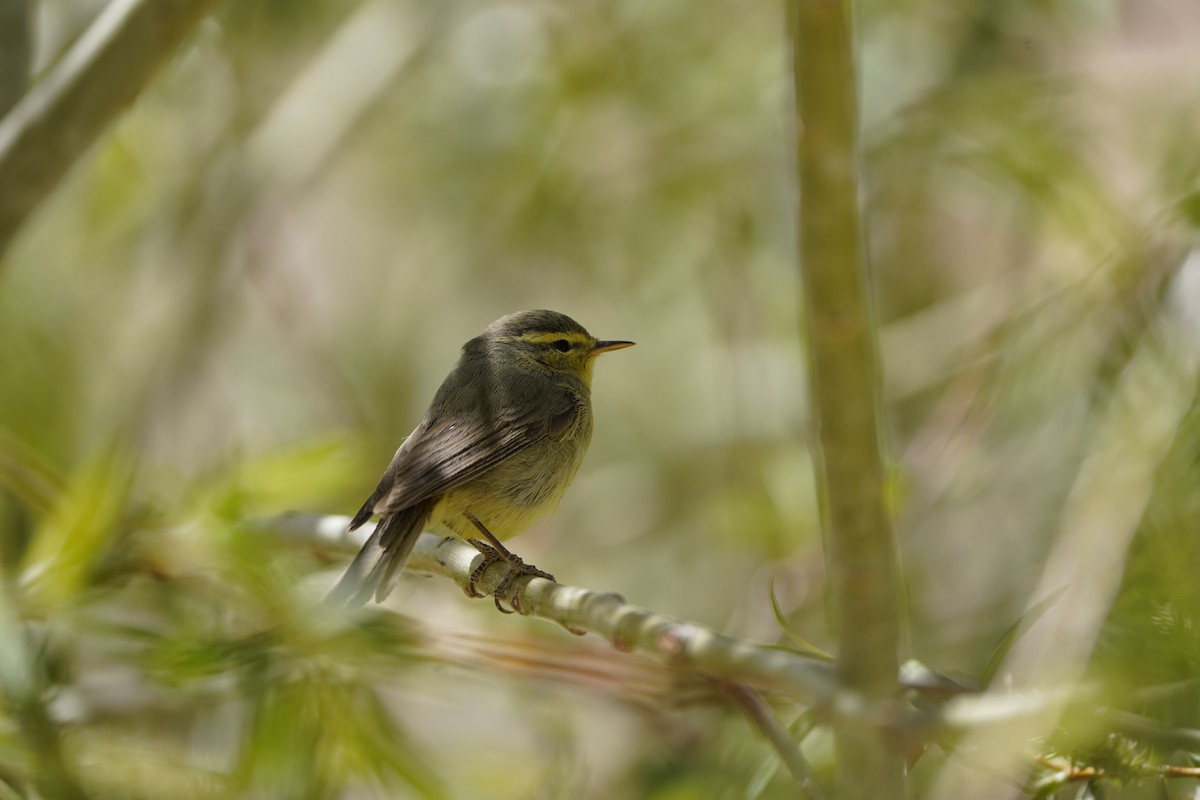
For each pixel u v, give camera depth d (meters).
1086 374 10.31
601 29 15.60
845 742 5.60
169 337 14.96
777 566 12.42
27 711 6.99
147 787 7.05
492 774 8.77
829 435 5.43
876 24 14.73
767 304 14.77
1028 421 11.19
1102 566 6.75
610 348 11.39
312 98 16.03
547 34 15.67
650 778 9.43
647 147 15.65
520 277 17.12
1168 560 5.91
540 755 9.38
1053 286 10.94
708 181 15.20
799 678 5.77
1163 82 12.45
